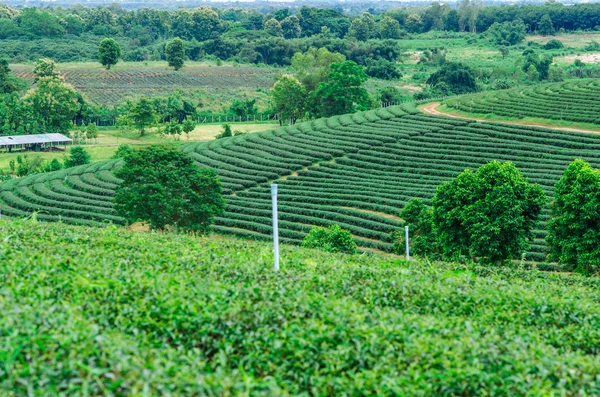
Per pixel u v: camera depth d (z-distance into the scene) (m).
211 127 129.88
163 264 20.22
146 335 14.16
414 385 12.52
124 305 15.12
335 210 60.16
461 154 75.12
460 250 41.53
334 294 18.17
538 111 90.12
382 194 63.31
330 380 12.71
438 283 19.89
